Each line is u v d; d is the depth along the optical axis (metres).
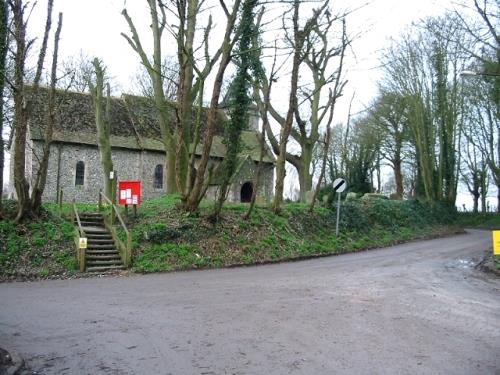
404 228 29.97
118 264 15.82
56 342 7.20
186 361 6.34
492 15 14.52
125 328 8.00
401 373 5.91
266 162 42.38
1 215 16.58
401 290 11.91
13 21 16.38
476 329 8.11
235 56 18.36
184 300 10.42
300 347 6.95
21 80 16.45
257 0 17.02
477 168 49.84
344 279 13.72
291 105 22.30
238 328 8.00
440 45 35.44
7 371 5.78
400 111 44.28
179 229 18.03
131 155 38.16
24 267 14.67
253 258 18.06
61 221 17.69
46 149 17.45
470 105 41.72
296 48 19.33
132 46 22.20
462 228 37.44
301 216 23.53
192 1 21.12
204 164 18.66
